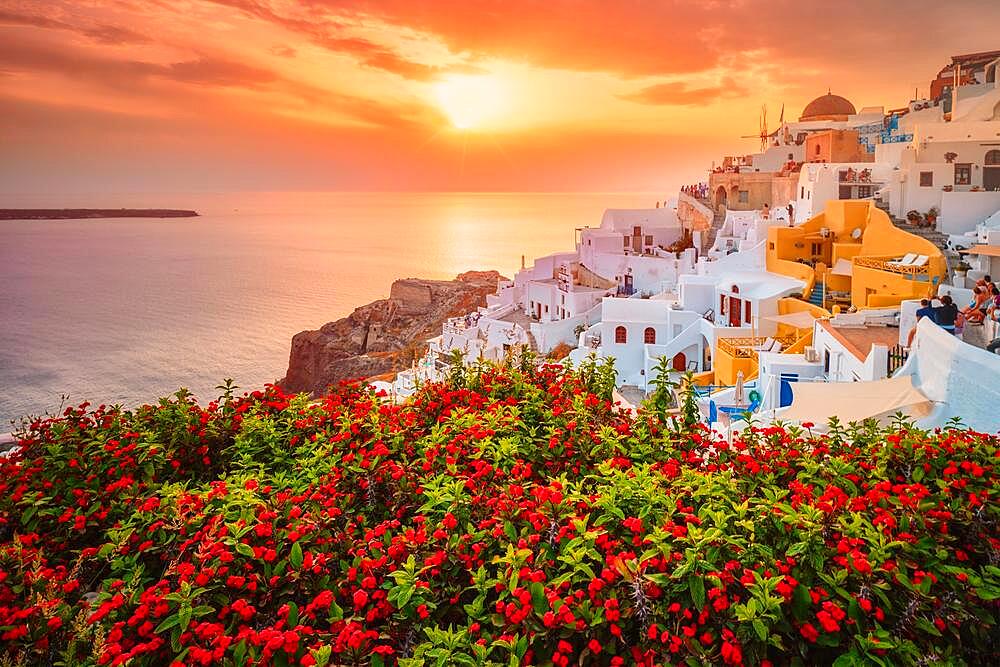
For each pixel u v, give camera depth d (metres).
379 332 95.38
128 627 6.28
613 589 6.40
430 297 102.69
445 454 9.27
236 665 5.77
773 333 38.69
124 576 7.26
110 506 8.64
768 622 6.07
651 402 11.42
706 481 7.97
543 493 7.59
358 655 6.02
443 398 11.72
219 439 10.91
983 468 8.57
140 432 10.38
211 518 7.70
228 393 12.03
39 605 6.33
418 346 78.06
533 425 10.80
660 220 73.31
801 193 54.31
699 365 41.97
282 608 6.48
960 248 36.06
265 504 7.92
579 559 6.61
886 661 5.78
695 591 6.15
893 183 43.62
